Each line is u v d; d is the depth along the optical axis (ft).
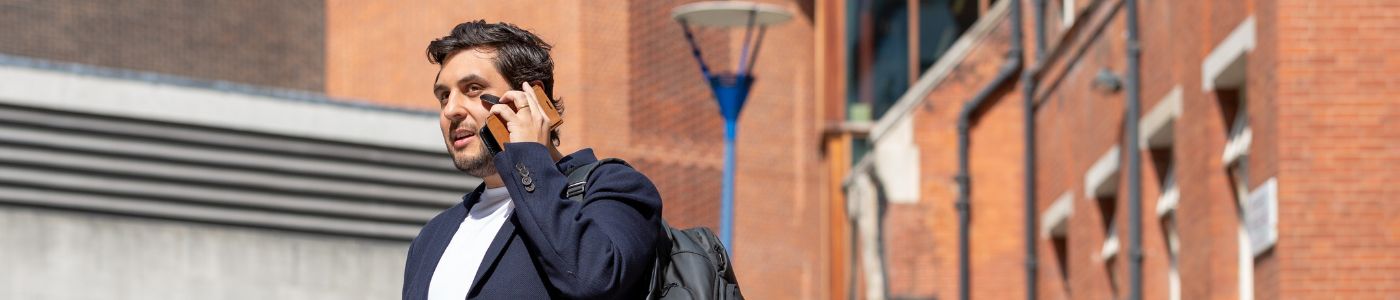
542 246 12.76
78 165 59.47
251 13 102.17
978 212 84.74
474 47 13.61
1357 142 39.24
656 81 92.89
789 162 98.94
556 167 13.19
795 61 99.25
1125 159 57.98
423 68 90.33
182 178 61.00
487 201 13.74
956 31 91.50
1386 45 39.29
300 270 62.85
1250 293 45.80
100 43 98.22
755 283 97.66
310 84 100.99
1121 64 58.13
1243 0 43.16
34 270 58.54
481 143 13.43
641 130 91.76
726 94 54.80
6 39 95.20
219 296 61.31
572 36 89.71
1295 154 39.27
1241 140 45.55
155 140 60.64
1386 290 38.86
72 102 59.21
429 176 65.16
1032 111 75.15
